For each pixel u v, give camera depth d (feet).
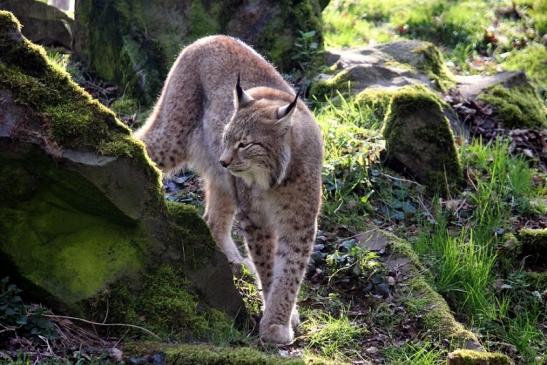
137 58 49.01
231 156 30.96
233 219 36.86
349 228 37.68
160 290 28.09
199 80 36.91
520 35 65.26
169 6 50.31
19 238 26.18
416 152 42.09
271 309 30.89
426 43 53.16
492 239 38.60
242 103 31.50
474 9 67.87
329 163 40.14
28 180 26.27
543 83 58.85
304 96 48.44
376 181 40.68
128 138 27.81
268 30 51.47
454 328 31.89
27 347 24.85
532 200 42.50
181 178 41.29
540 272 37.73
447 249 36.09
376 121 44.01
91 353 25.21
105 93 49.24
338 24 63.57
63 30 52.75
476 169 43.96
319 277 34.78
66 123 26.55
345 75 48.47
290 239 31.63
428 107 42.70
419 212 40.19
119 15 49.75
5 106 25.90
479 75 55.52
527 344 32.96
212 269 29.55
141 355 25.76
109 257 27.37
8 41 26.73
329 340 30.81
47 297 26.07
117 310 27.02
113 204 27.22
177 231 28.89
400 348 30.83
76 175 26.53
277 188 31.19
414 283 34.24
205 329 28.37
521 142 47.60
